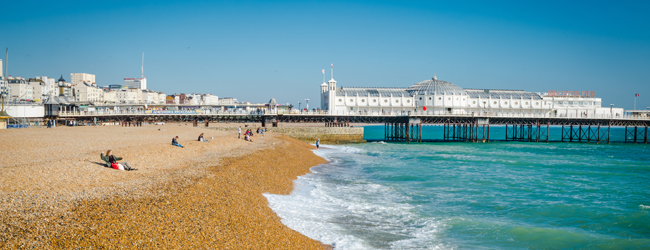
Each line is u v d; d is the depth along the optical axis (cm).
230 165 3256
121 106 14525
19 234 1285
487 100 11794
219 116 10188
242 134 7419
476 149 7900
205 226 1677
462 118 10350
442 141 10600
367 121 10538
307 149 6506
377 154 6462
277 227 1930
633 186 3684
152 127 8931
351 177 3897
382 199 2911
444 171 4469
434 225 2302
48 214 1508
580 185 3706
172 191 2102
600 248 2028
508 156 6391
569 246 2047
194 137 6109
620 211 2742
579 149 8288
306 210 2406
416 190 3312
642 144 10362
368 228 2164
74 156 3067
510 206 2841
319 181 3562
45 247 1223
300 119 10100
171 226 1590
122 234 1417
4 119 7012
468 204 2869
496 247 1997
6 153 3219
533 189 3484
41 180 2100
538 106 12038
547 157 6312
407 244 1959
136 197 1898
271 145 5544
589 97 13262
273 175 3350
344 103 11106
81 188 2002
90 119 9525
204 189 2273
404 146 8544
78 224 1439
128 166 2742
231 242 1585
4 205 1572
